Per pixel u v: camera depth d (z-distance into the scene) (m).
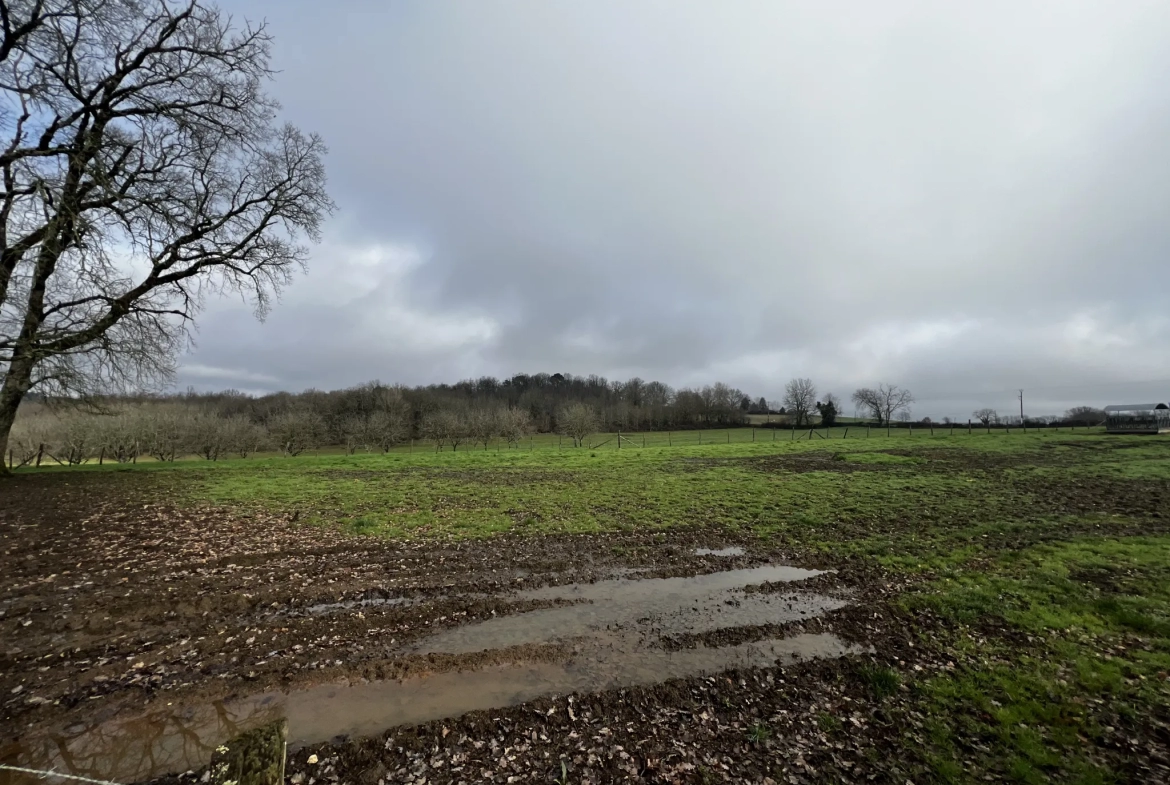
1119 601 8.84
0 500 16.53
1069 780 4.87
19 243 15.80
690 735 5.47
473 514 15.58
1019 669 6.79
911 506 16.98
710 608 8.88
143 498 17.23
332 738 5.21
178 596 8.77
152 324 22.41
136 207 18.20
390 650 7.12
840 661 7.01
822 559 11.67
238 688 6.07
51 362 21.20
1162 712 5.85
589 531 13.88
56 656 6.69
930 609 8.73
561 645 7.40
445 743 5.19
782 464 28.72
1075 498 18.23
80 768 4.68
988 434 54.59
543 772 4.88
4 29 15.43
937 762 5.09
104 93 19.19
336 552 11.62
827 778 4.89
